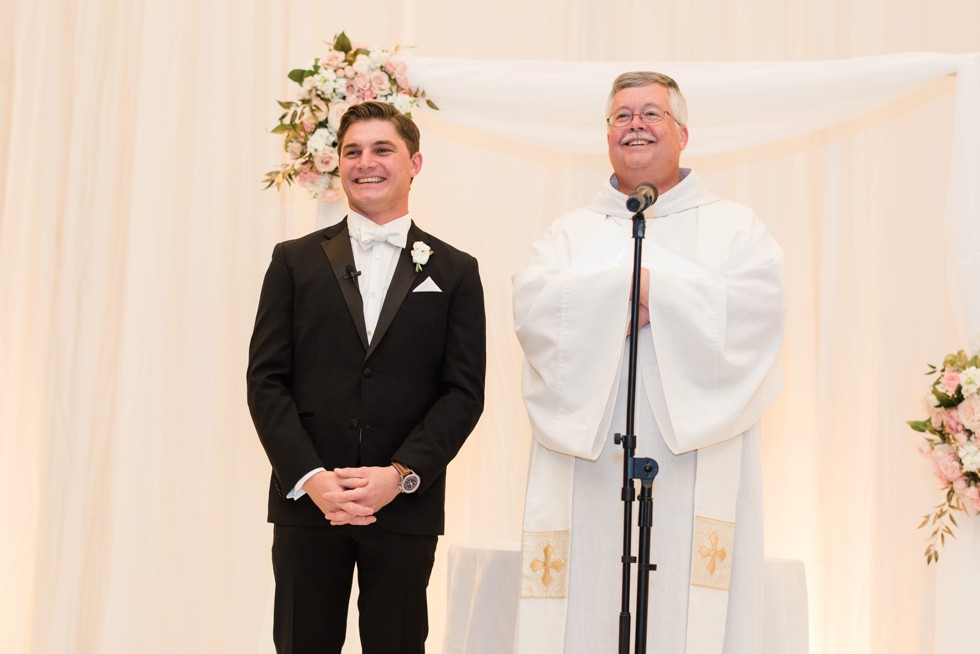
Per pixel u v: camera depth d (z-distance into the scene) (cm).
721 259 315
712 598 296
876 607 422
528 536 307
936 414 341
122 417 429
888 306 432
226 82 454
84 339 442
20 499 442
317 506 294
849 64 366
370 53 367
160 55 451
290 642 293
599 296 300
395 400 301
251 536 439
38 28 457
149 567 428
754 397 308
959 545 342
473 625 338
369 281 316
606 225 325
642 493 258
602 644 299
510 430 445
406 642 294
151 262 440
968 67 361
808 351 441
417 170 335
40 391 446
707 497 300
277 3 455
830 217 440
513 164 455
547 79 374
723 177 449
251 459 441
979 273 349
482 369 314
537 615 301
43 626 430
